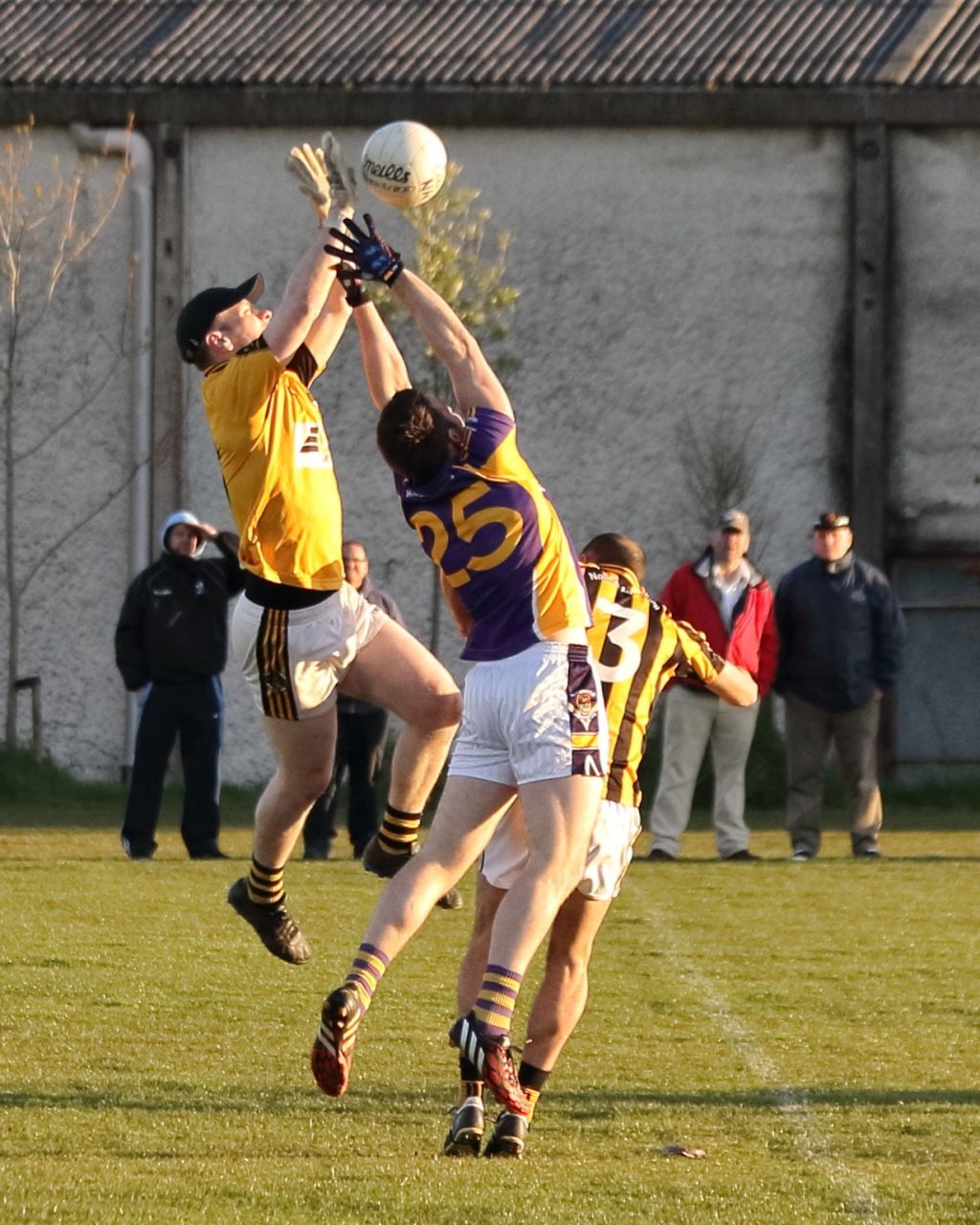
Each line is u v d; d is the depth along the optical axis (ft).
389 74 228.84
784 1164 58.34
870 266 223.92
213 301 68.69
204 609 147.84
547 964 66.08
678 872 138.92
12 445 231.71
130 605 147.64
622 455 226.79
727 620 143.33
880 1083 71.77
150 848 148.77
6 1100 66.95
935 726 225.15
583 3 243.40
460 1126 60.18
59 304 232.32
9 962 96.68
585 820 60.59
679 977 95.61
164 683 147.95
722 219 226.58
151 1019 82.99
